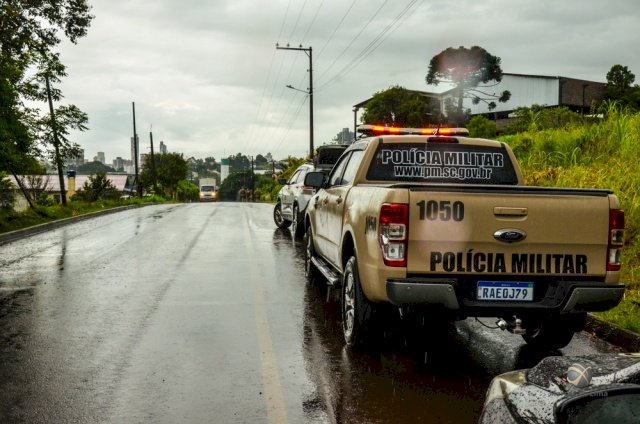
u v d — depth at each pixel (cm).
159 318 716
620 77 5731
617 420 212
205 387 493
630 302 727
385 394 482
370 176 646
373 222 514
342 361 562
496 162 662
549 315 494
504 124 5747
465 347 613
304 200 1462
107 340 625
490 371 540
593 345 623
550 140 1572
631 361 260
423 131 758
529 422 234
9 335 643
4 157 1795
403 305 477
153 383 502
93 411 444
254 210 2998
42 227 1881
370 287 522
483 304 486
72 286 912
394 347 609
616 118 1510
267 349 596
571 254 489
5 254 1278
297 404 461
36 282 945
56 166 2855
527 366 554
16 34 1930
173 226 1953
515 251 485
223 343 616
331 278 689
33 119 2220
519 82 6012
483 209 480
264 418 434
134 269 1066
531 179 1320
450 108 4922
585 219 488
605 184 1105
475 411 450
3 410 445
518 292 488
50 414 438
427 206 479
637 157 1267
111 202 3597
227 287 905
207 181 8962
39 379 510
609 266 493
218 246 1398
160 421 427
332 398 473
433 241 480
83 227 1958
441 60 4731
